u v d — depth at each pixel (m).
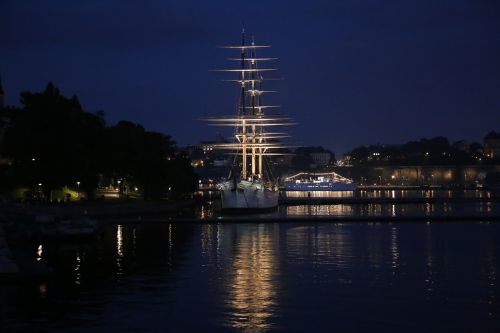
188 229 153.12
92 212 189.25
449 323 60.47
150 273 85.81
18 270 80.56
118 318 61.84
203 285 77.06
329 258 99.44
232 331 58.00
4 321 60.62
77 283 78.25
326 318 62.03
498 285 77.06
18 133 183.38
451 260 97.06
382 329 58.66
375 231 143.38
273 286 76.56
